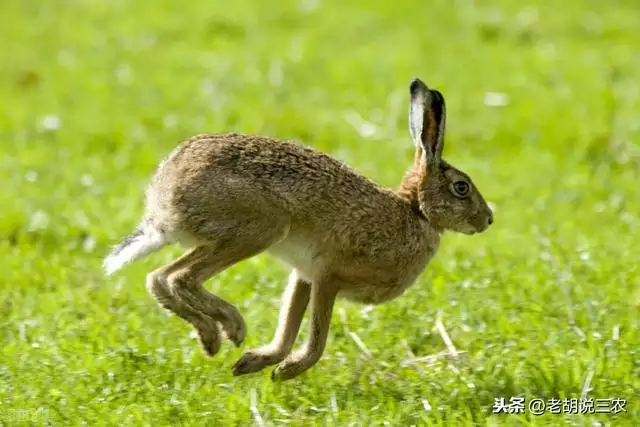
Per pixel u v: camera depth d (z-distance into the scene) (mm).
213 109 21719
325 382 11672
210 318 11602
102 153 19875
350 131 20594
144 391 11320
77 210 16859
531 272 14258
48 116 21391
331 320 12656
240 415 10914
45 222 16281
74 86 23422
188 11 28625
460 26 27234
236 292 13758
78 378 11469
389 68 23969
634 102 21984
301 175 11508
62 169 18734
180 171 11422
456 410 11039
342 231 11688
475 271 14289
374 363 12086
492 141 20312
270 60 24703
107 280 14352
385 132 20375
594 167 19062
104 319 13055
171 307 11562
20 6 29328
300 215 11547
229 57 25078
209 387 11414
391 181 17688
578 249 14914
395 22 27625
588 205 17234
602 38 26391
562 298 13484
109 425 10617
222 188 11289
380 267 11898
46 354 12031
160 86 23156
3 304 13672
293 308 11922
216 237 11391
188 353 12125
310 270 11789
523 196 17625
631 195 17609
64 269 14758
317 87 22922
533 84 22906
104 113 21688
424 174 12250
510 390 11422
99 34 26938
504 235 15875
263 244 11453
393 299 12297
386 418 10781
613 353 12070
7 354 12109
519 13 28062
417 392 11422
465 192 12391
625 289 13641
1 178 18359
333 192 11625
